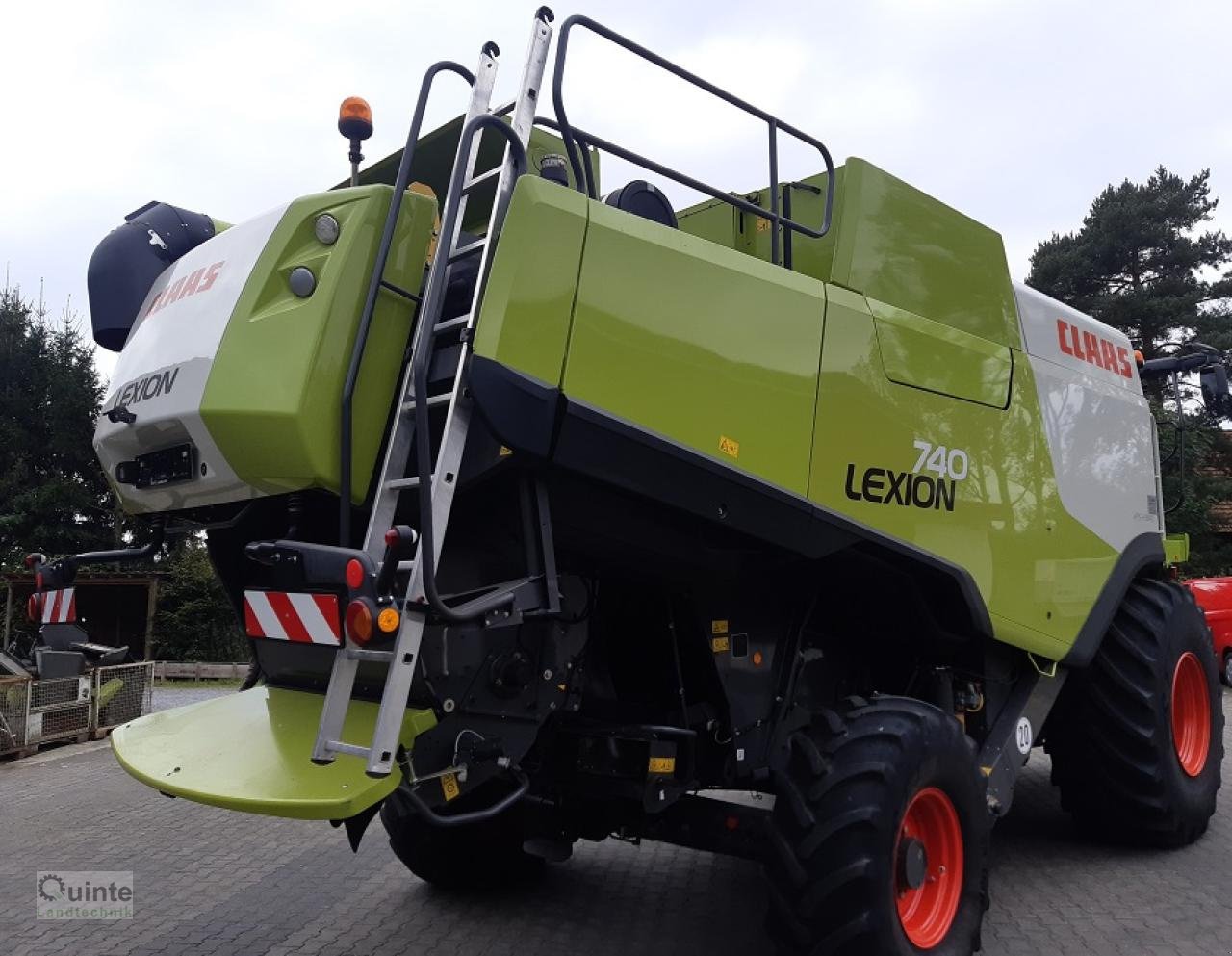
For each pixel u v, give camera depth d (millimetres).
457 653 3049
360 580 2578
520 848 4555
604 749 3562
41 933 4242
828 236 3998
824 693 4141
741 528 3275
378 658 2715
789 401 3455
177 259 3965
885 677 4469
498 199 2889
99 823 6336
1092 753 4996
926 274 4203
